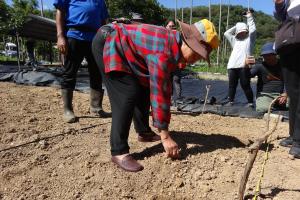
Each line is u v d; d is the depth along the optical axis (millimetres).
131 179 3188
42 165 3443
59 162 3482
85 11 4301
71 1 4328
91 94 4840
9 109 5074
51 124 4445
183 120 4891
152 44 3051
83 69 17266
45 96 6207
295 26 3561
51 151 3703
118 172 3270
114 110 3260
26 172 3330
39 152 3676
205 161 3471
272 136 4395
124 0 25516
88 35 4355
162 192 3057
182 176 3252
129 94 3197
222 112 5727
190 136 4082
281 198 2939
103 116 4887
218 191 3072
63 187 3119
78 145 3840
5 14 11305
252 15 7152
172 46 3039
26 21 11836
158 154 3547
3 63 17703
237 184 3162
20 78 7824
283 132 4613
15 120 4570
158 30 3090
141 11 26125
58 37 4316
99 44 3301
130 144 3814
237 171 3359
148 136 3854
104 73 3299
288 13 3672
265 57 6078
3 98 5762
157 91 3096
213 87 13258
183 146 3758
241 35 7051
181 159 3471
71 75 4445
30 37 16672
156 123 3256
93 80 4762
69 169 3357
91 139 4012
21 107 5223
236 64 6988
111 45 3158
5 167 3416
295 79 3770
